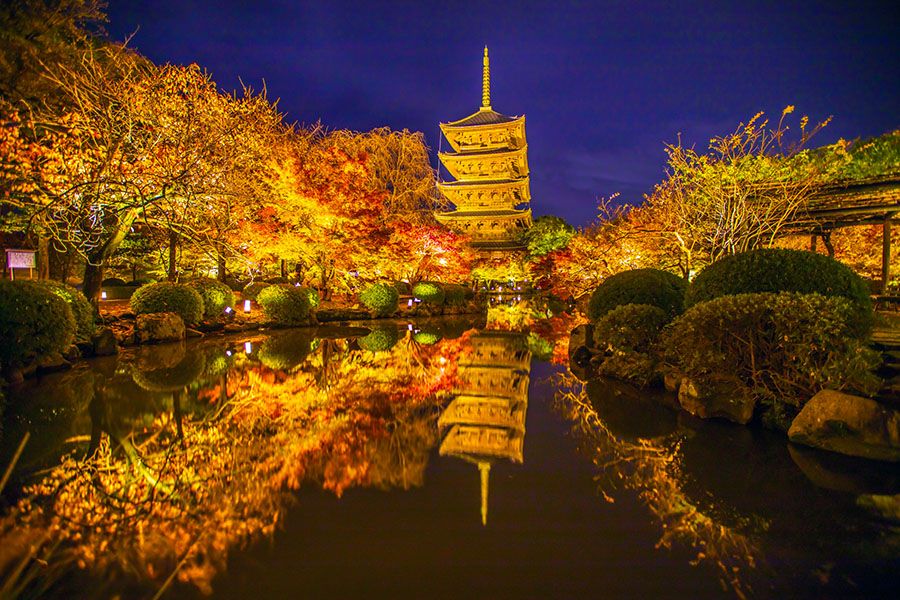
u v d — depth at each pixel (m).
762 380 4.94
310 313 15.91
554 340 12.94
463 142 45.38
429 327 16.14
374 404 5.95
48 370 7.74
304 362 8.97
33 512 3.07
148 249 19.23
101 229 11.32
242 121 13.31
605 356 8.72
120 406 5.67
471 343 12.17
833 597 2.23
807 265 5.55
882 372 5.04
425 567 2.49
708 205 10.90
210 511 3.11
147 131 11.10
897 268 13.64
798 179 9.91
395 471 3.78
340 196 16.61
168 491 3.40
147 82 11.37
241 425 4.98
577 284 19.56
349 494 3.37
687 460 3.96
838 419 4.11
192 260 18.91
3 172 9.51
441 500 3.28
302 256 17.75
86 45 12.26
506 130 43.16
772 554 2.59
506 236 43.28
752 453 4.09
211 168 11.52
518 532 2.85
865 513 3.02
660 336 6.77
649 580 2.37
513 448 4.32
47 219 10.72
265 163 14.84
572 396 6.38
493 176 44.44
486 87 46.72
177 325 11.68
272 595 2.26
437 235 23.17
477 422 5.17
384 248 18.33
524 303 31.50
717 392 5.21
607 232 16.70
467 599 2.23
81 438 4.51
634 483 3.53
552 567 2.50
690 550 2.64
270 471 3.79
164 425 4.93
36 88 10.92
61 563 2.51
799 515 3.01
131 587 2.32
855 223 10.64
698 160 10.84
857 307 5.12
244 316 15.27
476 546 2.70
